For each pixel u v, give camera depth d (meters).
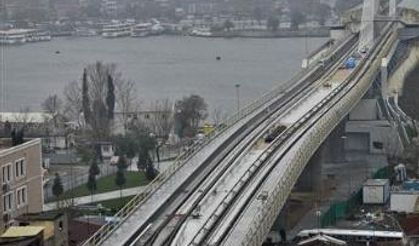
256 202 174.25
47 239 163.25
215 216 167.00
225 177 196.00
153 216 168.00
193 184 190.88
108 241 153.50
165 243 154.25
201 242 152.75
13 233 154.38
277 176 193.25
